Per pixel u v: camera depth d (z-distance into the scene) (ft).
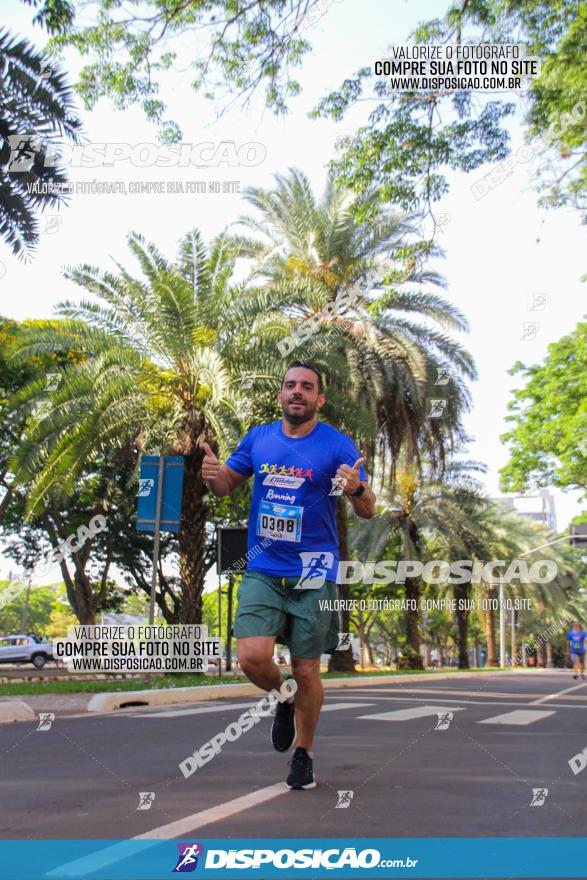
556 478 95.91
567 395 92.73
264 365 56.59
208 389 55.52
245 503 92.99
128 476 88.79
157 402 57.36
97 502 94.12
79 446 55.11
